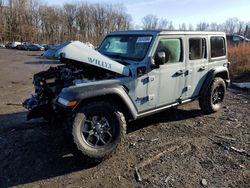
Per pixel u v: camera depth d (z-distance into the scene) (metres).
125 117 4.17
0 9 65.94
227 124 5.34
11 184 3.30
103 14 75.19
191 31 5.07
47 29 71.19
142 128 5.05
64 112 3.74
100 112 3.73
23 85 9.67
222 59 6.00
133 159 3.88
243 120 5.58
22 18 68.00
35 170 3.60
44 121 5.31
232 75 11.06
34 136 4.62
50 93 4.20
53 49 3.96
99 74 4.15
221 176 3.46
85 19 73.75
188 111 6.12
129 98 4.06
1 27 64.94
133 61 4.34
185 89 5.09
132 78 4.08
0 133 4.75
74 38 68.25
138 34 4.63
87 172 3.57
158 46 4.40
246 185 3.28
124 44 4.74
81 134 3.60
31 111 4.18
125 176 3.47
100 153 3.68
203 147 4.28
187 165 3.72
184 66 4.93
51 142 4.39
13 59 23.84
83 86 3.64
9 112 5.96
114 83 3.87
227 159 3.89
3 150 4.12
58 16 71.94
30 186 3.27
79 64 4.03
